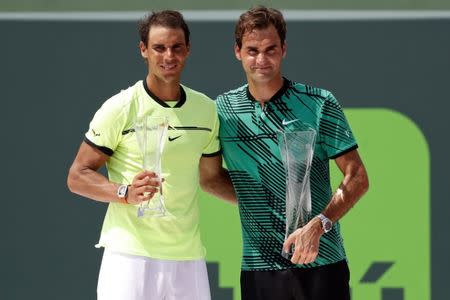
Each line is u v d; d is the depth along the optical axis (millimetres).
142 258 19438
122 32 29516
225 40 29453
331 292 19906
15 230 29500
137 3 29547
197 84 29422
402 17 29312
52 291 29469
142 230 19469
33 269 29453
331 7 29422
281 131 19562
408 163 29078
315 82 29344
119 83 29453
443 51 29250
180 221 19578
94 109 29469
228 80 29375
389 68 29250
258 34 19281
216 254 28922
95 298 29438
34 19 29562
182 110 19500
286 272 19844
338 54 29328
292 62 29375
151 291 19562
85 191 19172
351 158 19859
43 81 29500
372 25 29344
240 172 20156
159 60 19000
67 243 29453
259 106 19969
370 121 29219
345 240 29078
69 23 29516
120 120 19250
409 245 29031
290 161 19016
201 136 19672
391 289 29047
